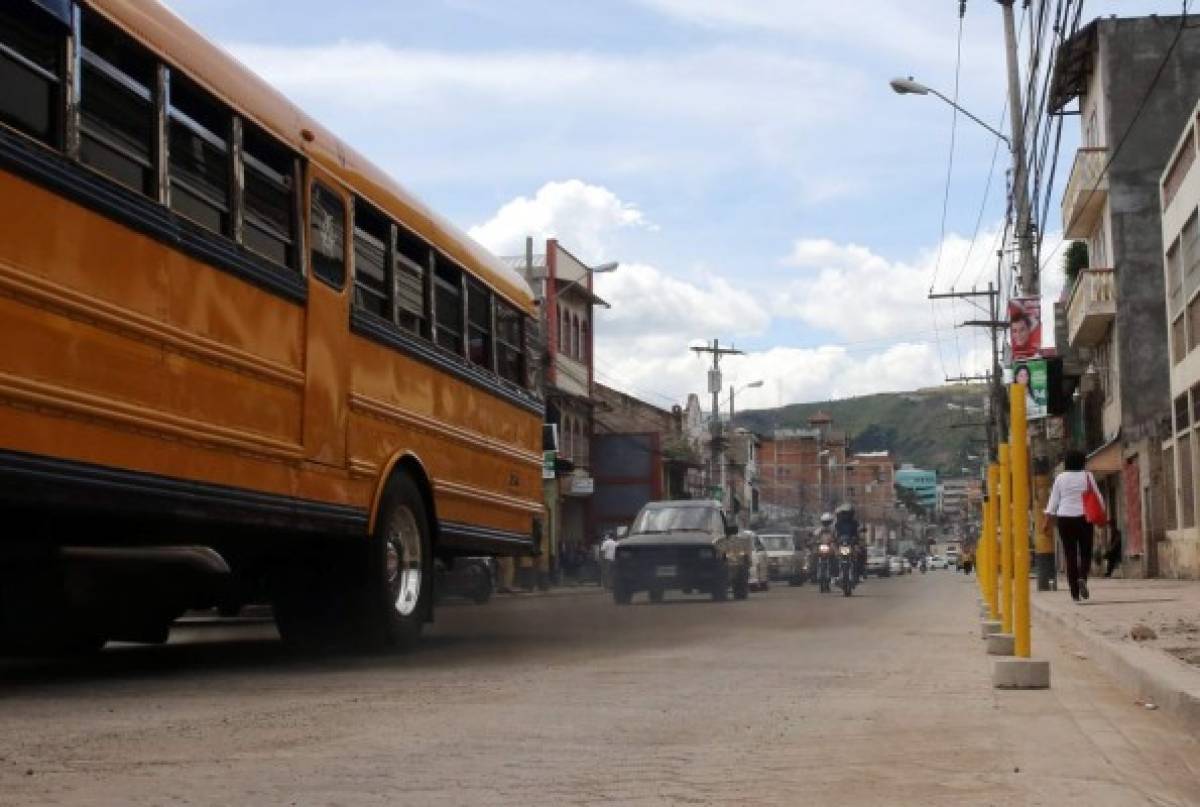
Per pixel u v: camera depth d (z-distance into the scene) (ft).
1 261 23.06
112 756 19.17
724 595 86.33
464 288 44.24
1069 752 19.69
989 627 42.98
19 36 23.70
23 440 23.59
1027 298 80.79
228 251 29.96
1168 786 17.02
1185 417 99.71
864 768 18.34
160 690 28.02
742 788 16.89
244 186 30.99
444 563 45.83
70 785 16.88
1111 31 128.98
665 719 23.34
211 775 17.65
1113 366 134.82
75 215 24.99
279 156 32.73
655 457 224.12
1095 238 145.59
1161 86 128.16
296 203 33.32
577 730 21.94
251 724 22.57
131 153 26.89
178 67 28.58
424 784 17.08
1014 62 87.45
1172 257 104.27
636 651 38.96
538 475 51.75
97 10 25.80
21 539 27.22
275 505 31.65
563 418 202.59
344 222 35.58
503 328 48.39
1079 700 26.23
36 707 24.94
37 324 23.95
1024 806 15.72
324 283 34.27
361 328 36.04
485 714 23.94
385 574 37.24
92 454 25.36
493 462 46.34
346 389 35.12
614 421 235.40
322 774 17.75
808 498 466.70
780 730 21.99
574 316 211.82
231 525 30.37
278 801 15.92
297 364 32.83
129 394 26.48
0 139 23.02
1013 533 28.68
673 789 16.81
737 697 26.68
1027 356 78.95
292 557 36.65
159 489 27.32
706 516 89.97
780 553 143.64
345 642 37.60
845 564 93.97
